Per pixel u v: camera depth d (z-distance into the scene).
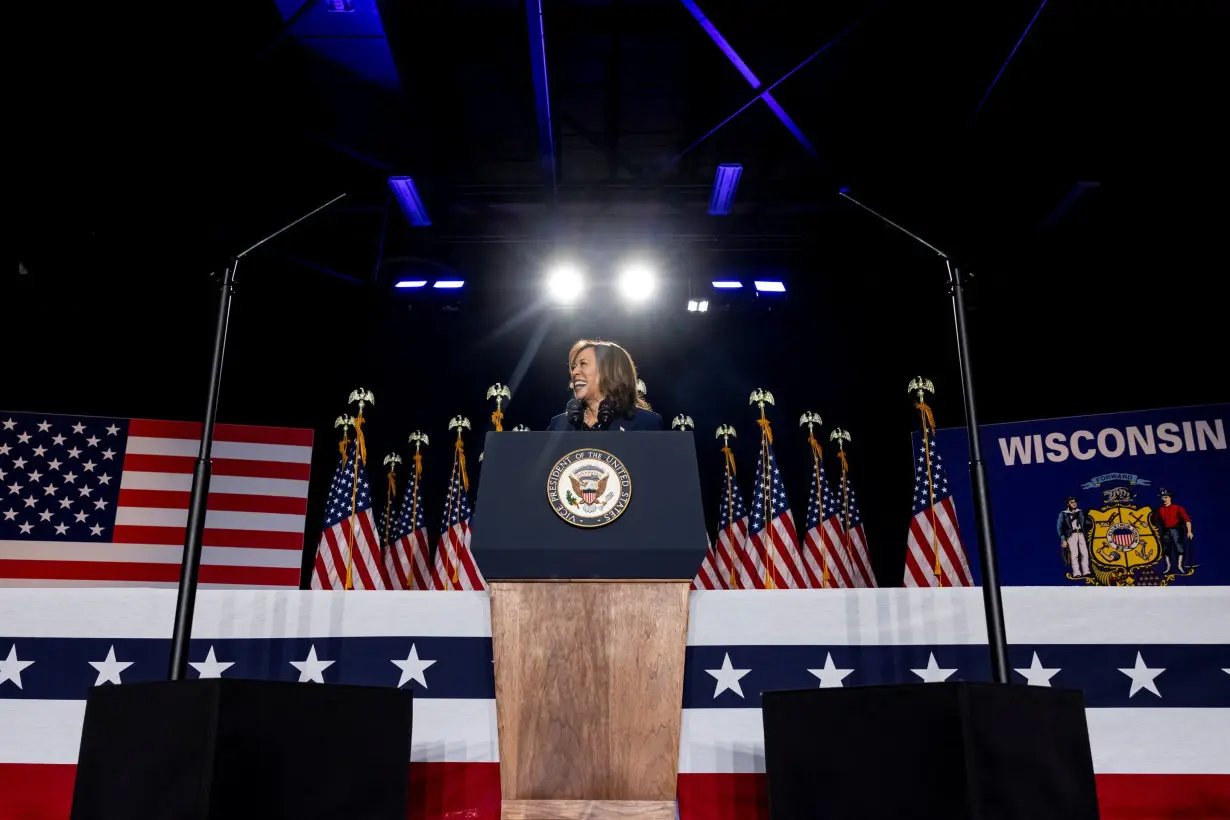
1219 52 8.18
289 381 11.45
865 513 11.20
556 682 2.41
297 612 2.96
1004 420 10.87
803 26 8.89
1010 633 2.89
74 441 9.28
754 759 2.80
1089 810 2.17
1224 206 9.24
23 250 9.61
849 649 2.90
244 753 2.08
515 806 2.37
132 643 2.91
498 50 9.54
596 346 3.48
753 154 11.10
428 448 11.45
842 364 11.66
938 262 10.98
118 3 8.06
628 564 2.41
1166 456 9.03
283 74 9.21
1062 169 9.66
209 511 9.13
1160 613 2.88
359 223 10.71
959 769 2.04
